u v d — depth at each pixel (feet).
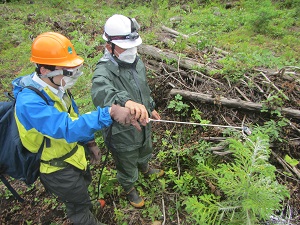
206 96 10.96
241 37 19.53
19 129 5.99
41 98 5.78
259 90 10.85
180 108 11.00
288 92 10.52
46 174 6.87
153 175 10.02
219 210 7.32
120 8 35.45
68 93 7.14
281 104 9.95
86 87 15.93
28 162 6.54
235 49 17.10
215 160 9.70
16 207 10.26
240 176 6.90
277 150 9.52
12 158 6.35
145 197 9.69
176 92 11.51
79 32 25.62
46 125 5.51
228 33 20.86
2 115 6.29
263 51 15.71
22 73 19.88
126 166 8.23
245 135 9.43
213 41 18.67
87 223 8.09
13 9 37.76
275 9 24.45
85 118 5.44
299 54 16.65
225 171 7.16
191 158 10.23
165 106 12.42
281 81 11.16
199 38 16.70
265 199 6.57
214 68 12.52
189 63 12.72
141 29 23.72
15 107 5.91
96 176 10.46
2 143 6.29
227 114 10.71
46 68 5.79
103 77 6.81
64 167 6.87
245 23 21.57
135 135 7.74
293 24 21.33
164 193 9.68
